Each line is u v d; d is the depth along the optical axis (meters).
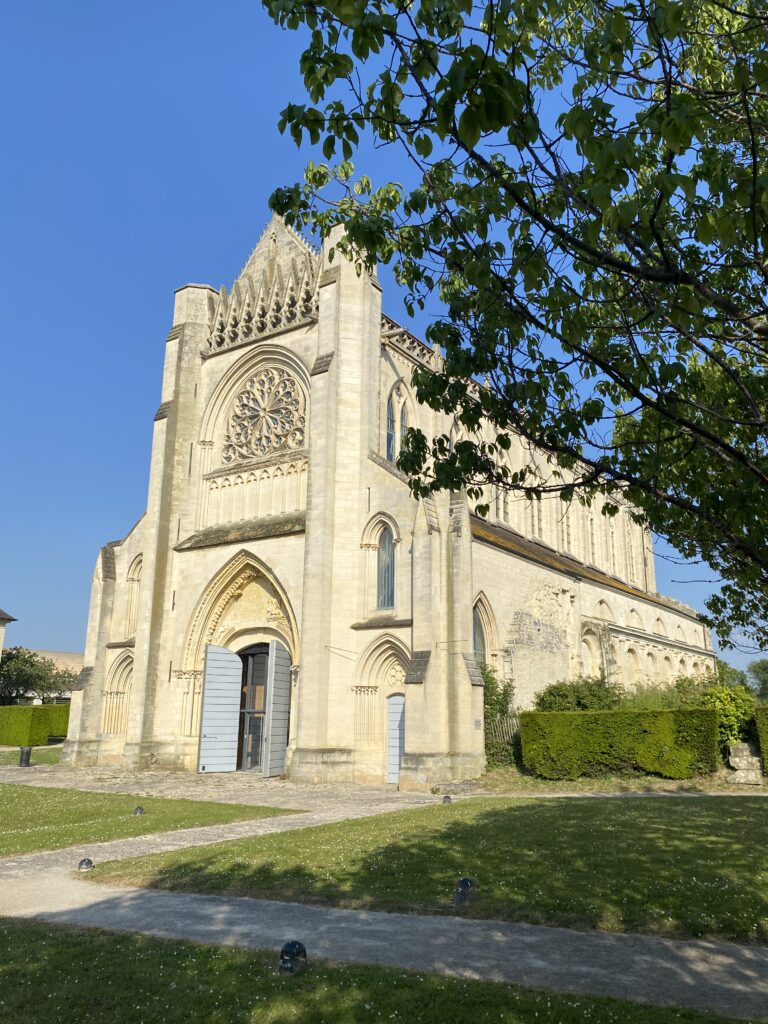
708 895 13.29
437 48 6.66
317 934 11.79
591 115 6.50
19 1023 8.41
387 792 31.94
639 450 10.25
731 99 8.81
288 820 24.00
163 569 44.62
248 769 42.66
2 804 27.34
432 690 33.28
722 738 32.59
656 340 10.19
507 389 9.15
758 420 8.09
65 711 70.50
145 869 16.47
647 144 8.21
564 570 48.81
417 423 46.78
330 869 15.91
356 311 41.81
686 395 9.69
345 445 39.78
